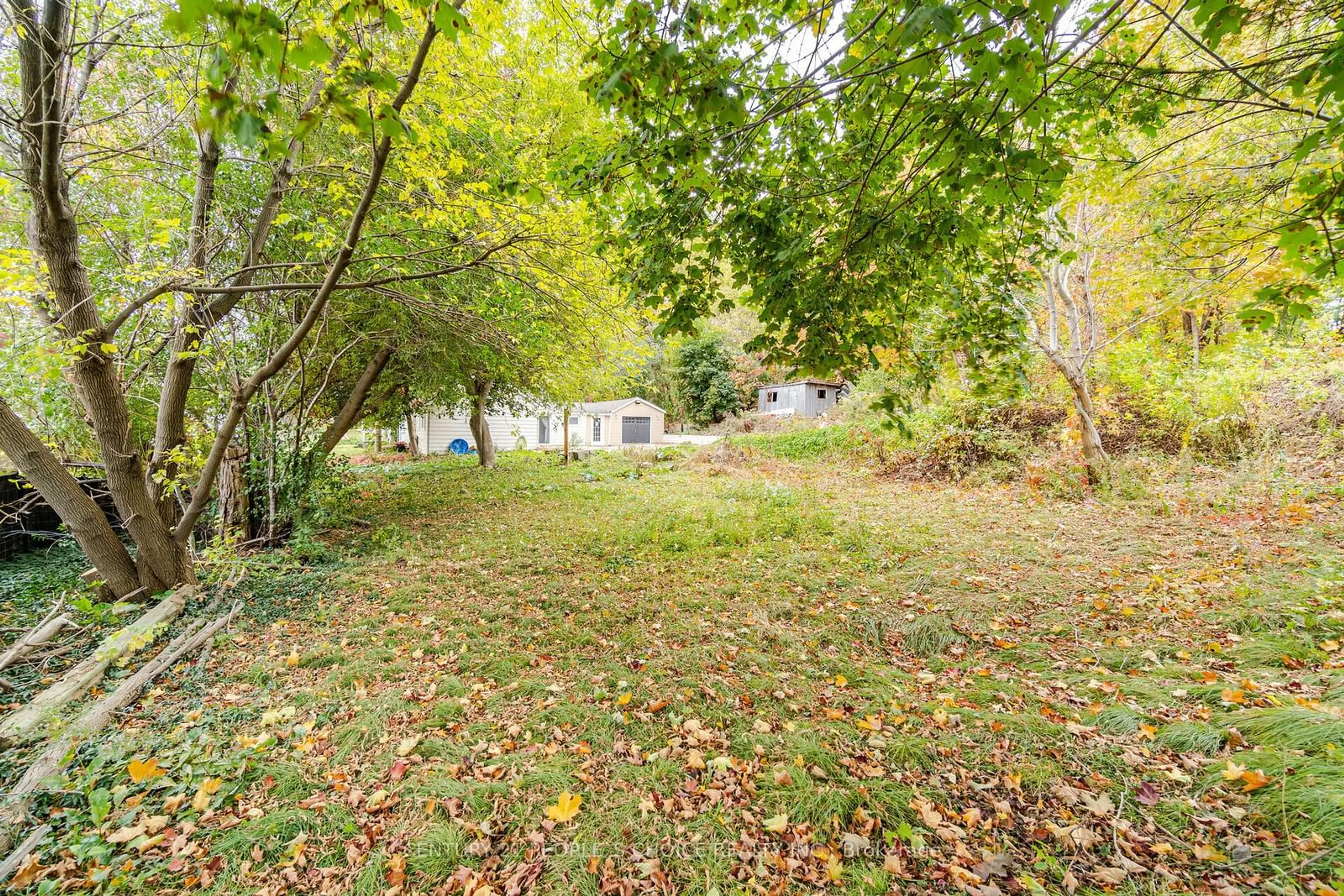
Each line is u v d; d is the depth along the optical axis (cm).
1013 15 138
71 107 350
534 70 456
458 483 1180
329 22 167
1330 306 668
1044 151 194
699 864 200
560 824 218
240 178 512
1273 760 213
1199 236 430
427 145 388
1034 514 684
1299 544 450
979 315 304
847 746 261
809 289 253
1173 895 174
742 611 432
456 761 256
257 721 285
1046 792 223
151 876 193
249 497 604
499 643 377
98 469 585
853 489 956
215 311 470
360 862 202
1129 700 279
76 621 367
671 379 3039
